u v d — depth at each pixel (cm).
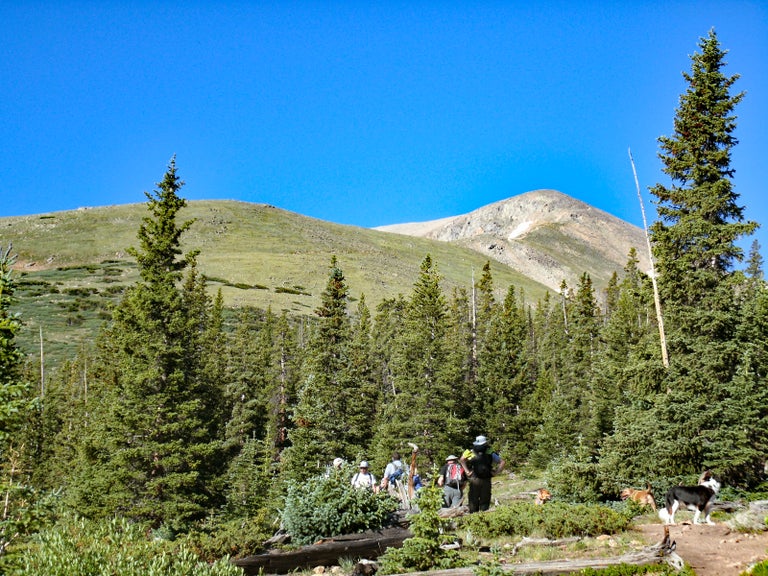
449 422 4194
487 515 1288
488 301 7462
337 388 4469
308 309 11600
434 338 4666
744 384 1894
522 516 1271
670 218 2439
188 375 2888
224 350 5809
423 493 1064
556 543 1156
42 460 3738
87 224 17075
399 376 4622
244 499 2789
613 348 3922
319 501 1333
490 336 5572
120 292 11062
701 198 2305
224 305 10538
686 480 1788
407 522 1367
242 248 17000
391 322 6850
